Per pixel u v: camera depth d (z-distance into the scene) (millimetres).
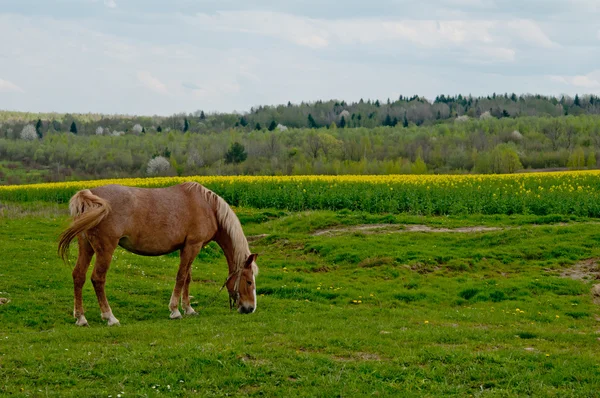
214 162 95062
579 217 23219
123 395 6332
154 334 9023
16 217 25969
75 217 9844
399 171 77750
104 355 7562
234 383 6758
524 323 11148
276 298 13258
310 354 7762
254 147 100438
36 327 10141
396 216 24203
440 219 23594
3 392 6344
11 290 12375
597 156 83875
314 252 18672
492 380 6930
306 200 29234
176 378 6812
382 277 15766
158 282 14180
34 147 113500
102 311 10391
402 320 10758
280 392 6543
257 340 8469
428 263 16625
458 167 88125
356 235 20469
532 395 6527
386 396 6453
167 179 41125
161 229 10500
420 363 7473
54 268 14664
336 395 6469
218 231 11273
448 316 11477
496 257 16938
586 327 10953
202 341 8469
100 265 10133
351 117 193000
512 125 128375
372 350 8117
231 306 11555
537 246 17516
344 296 13625
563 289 14039
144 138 126562
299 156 92750
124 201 10180
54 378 6742
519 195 27000
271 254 19016
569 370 7191
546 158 86125
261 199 30125
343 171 80062
